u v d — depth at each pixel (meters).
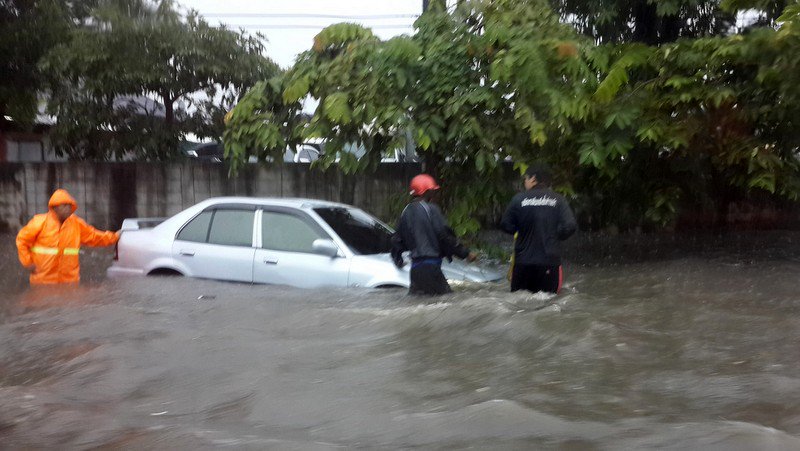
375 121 9.30
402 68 9.22
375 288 7.64
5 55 15.82
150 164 14.53
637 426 3.94
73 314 6.92
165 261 8.52
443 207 10.19
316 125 9.54
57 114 15.14
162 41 14.60
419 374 5.02
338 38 9.59
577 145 9.96
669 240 12.28
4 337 6.21
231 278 8.20
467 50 9.29
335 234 8.03
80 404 4.61
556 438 3.81
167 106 15.42
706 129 10.12
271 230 8.26
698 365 5.10
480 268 8.55
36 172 14.64
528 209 7.44
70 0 16.30
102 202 14.59
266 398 4.59
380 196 14.00
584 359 5.28
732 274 9.08
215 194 14.45
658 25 11.76
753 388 4.58
